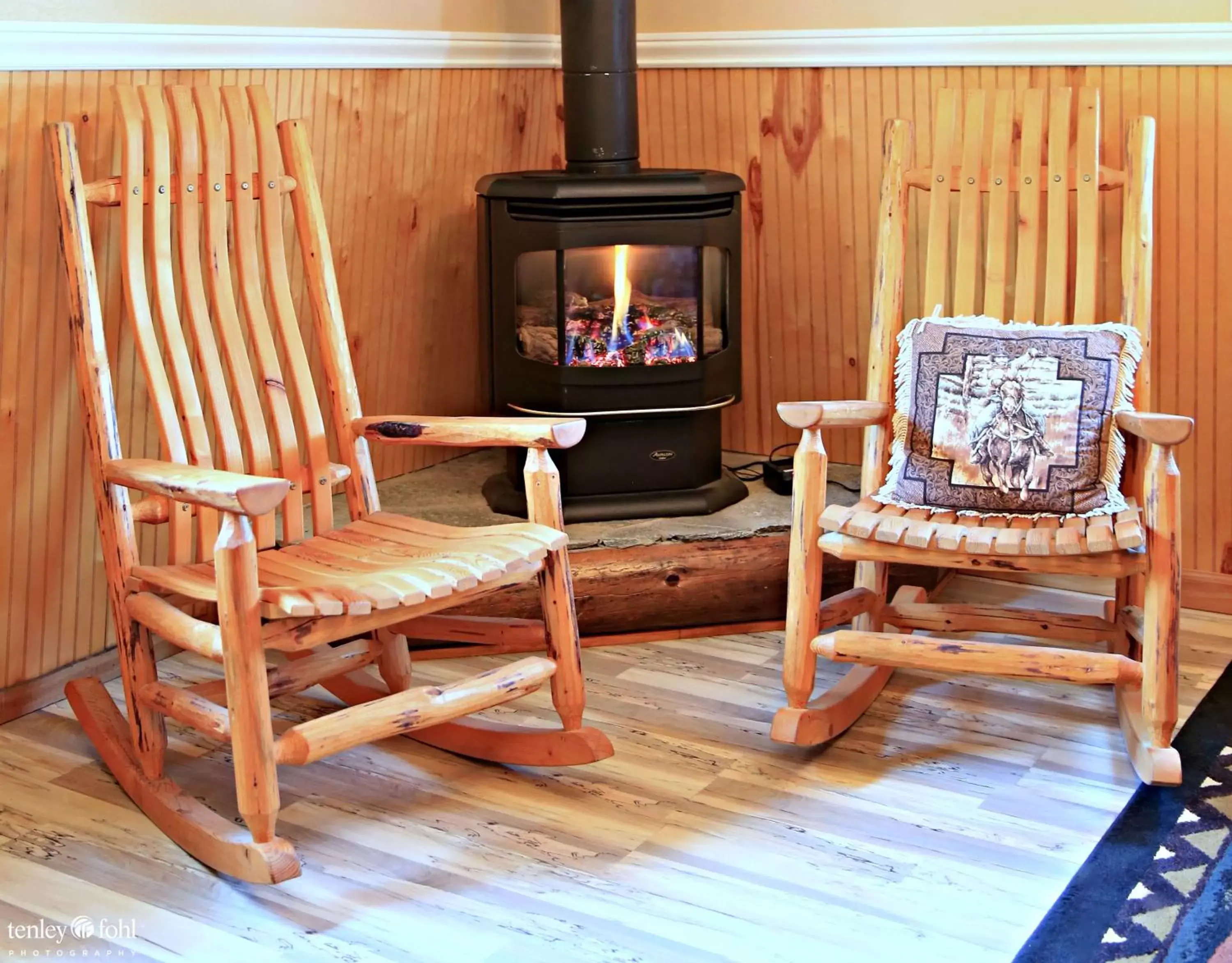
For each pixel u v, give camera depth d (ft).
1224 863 5.82
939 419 7.33
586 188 8.14
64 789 6.66
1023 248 7.68
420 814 6.39
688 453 8.77
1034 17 8.54
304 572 6.15
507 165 10.23
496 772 6.81
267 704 5.64
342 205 8.79
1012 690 7.70
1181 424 6.19
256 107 7.07
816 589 6.86
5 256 6.72
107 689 7.73
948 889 5.69
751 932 5.41
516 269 8.48
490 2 9.55
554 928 5.46
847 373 9.80
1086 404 7.13
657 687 7.73
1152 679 6.46
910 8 8.89
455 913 5.58
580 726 6.72
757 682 7.81
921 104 9.02
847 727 7.16
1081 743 7.02
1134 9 8.21
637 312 8.54
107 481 6.25
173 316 6.70
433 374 10.06
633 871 5.87
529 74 10.14
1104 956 5.20
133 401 7.70
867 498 7.41
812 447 6.84
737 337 8.86
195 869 5.95
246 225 7.00
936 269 7.78
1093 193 7.48
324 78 8.30
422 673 8.01
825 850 6.01
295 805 6.48
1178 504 6.35
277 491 5.46
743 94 9.63
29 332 6.97
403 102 8.95
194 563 7.00
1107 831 6.12
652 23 9.85
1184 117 8.17
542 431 6.52
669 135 10.03
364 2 8.48
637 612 8.30
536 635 7.28
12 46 6.41
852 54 9.10
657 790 6.57
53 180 6.48
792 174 9.59
